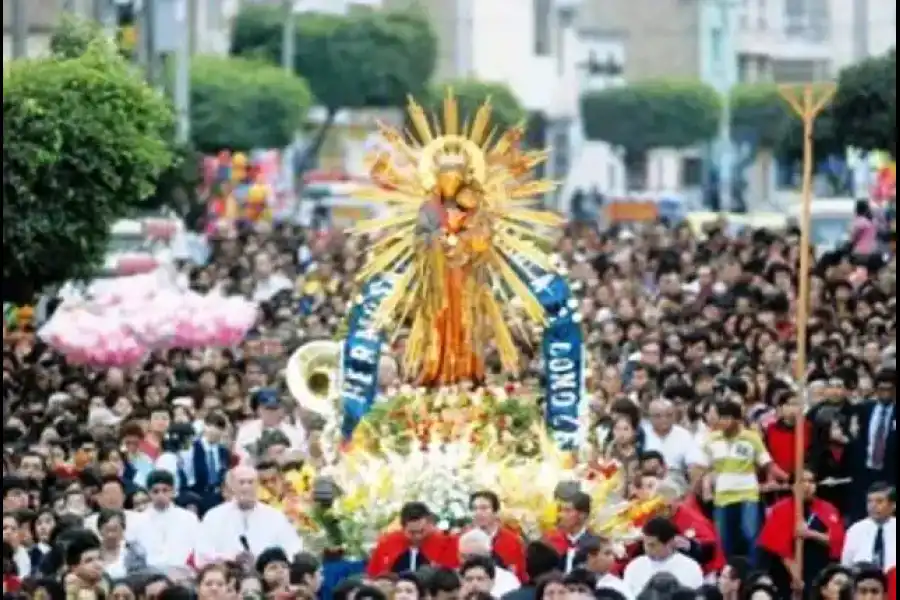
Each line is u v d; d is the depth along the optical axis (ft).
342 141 654.12
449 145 211.00
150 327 244.83
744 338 247.29
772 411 212.43
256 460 202.59
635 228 433.07
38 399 231.50
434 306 210.79
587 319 271.90
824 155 376.27
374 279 212.02
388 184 211.61
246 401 227.20
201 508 203.82
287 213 526.57
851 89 358.84
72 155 249.14
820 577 165.89
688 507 191.21
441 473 198.39
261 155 548.31
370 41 576.61
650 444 205.05
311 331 260.42
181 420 211.20
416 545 179.22
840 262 289.12
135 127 251.80
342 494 196.95
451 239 209.56
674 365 227.40
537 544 169.58
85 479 193.26
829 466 208.64
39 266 251.60
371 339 212.23
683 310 264.72
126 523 184.03
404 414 208.03
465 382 211.41
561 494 187.52
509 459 203.92
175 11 402.31
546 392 212.23
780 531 193.67
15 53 326.44
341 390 212.43
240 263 321.52
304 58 575.79
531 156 211.61
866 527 183.93
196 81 488.02
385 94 579.48
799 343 199.93
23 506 185.88
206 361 244.83
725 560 189.78
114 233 325.21
